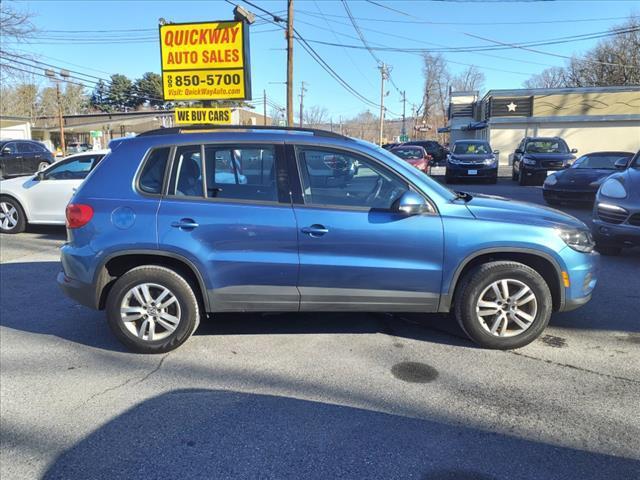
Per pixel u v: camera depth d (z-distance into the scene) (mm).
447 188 4371
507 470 2699
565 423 3129
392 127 103312
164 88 12828
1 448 2936
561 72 73188
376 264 3990
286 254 3988
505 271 4039
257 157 4062
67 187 9242
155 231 3990
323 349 4238
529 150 18172
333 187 4059
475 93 50438
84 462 2799
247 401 3414
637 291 5809
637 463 2750
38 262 7449
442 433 3033
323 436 3008
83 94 85812
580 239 4113
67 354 4207
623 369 3848
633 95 30844
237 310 4125
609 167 12453
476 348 4234
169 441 2977
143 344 4148
